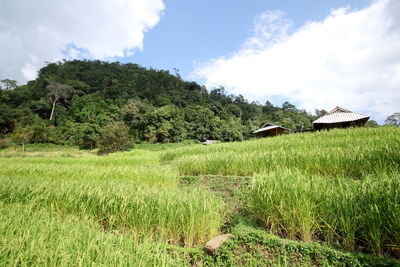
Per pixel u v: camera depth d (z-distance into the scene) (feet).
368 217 8.07
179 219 10.50
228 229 11.06
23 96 196.44
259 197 10.91
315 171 17.80
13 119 145.79
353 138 30.25
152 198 11.84
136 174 22.26
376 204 8.27
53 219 9.91
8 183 16.08
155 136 156.15
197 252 8.97
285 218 9.59
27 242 7.46
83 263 6.77
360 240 8.34
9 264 6.53
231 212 13.21
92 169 26.18
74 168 26.71
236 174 22.82
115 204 11.76
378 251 7.64
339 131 44.27
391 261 6.79
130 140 127.24
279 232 10.00
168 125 158.61
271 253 8.34
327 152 18.75
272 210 10.18
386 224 7.86
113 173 22.68
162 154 48.91
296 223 9.50
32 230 8.51
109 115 179.52
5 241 7.34
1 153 106.52
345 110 78.18
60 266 6.52
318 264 7.54
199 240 10.30
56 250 7.08
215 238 9.66
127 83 264.72
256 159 22.18
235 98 359.25
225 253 8.61
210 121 183.42
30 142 134.10
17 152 110.83
